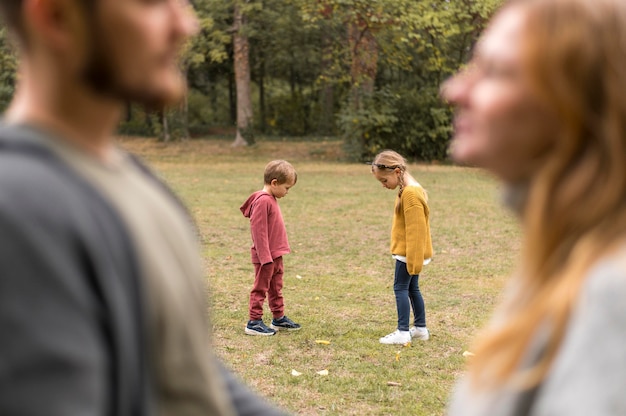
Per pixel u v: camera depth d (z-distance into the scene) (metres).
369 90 26.42
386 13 23.08
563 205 1.11
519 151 1.17
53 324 0.99
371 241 12.02
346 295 8.55
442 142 25.67
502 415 1.10
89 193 1.12
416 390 5.54
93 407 1.03
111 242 1.10
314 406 5.20
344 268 10.05
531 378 1.07
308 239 12.09
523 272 1.21
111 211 1.13
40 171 1.06
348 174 22.42
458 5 23.48
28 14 1.16
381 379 5.75
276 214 6.92
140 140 34.59
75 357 1.00
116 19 1.15
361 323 7.37
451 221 13.97
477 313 7.79
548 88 1.09
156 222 1.27
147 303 1.16
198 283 1.35
